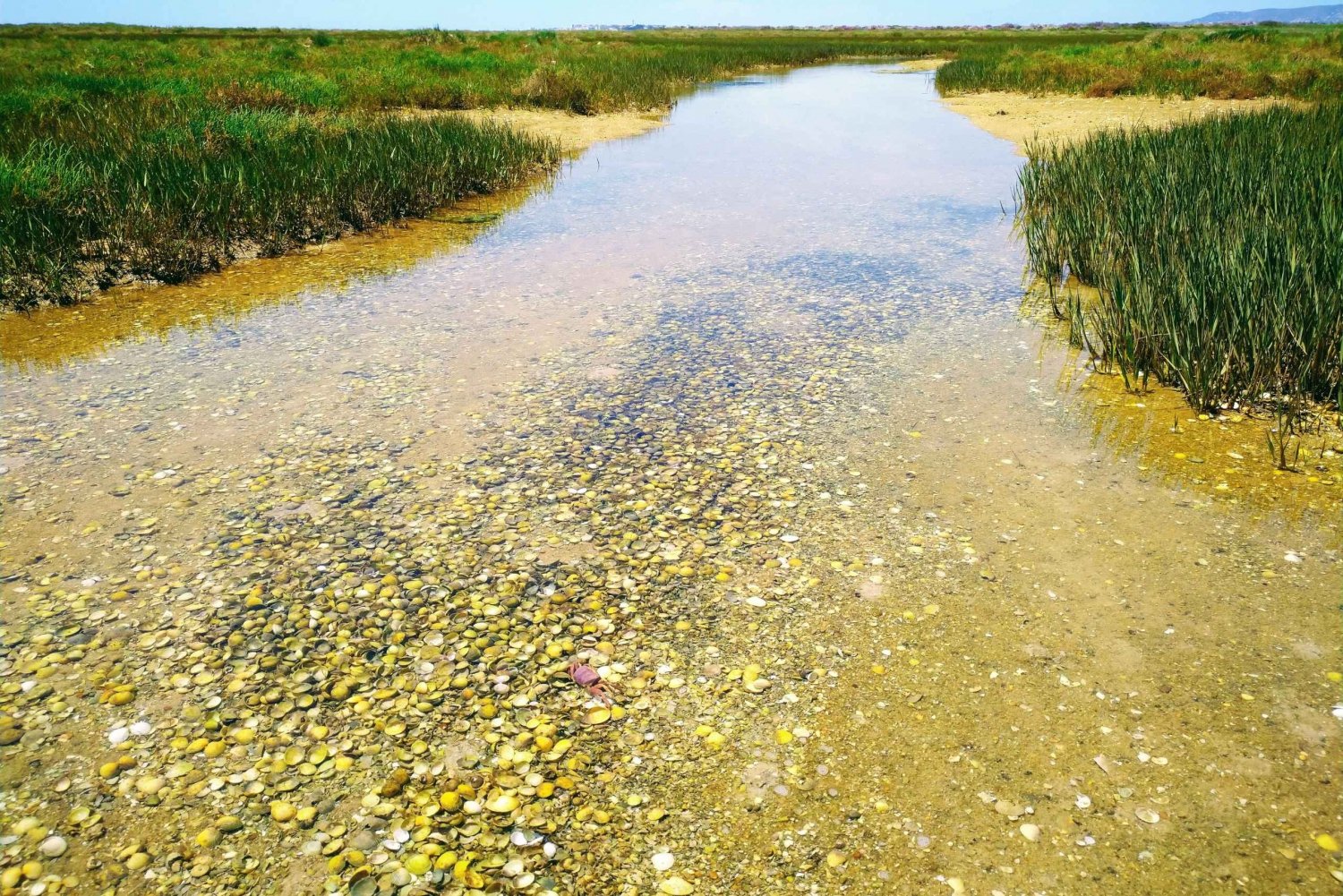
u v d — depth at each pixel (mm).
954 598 3615
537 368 6145
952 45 54500
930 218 10750
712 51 42406
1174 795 2662
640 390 5746
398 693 3121
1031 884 2385
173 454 4855
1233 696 3041
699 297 7723
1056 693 3092
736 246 9477
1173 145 10570
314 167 11000
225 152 11500
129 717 2977
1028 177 11203
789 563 3873
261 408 5473
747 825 2604
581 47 37625
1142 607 3523
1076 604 3553
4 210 8398
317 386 5836
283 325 7121
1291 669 3160
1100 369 6004
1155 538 3990
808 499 4395
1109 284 6699
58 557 3875
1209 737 2873
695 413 5402
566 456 4859
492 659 3299
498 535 4090
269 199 9930
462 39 32906
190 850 2490
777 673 3232
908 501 4348
